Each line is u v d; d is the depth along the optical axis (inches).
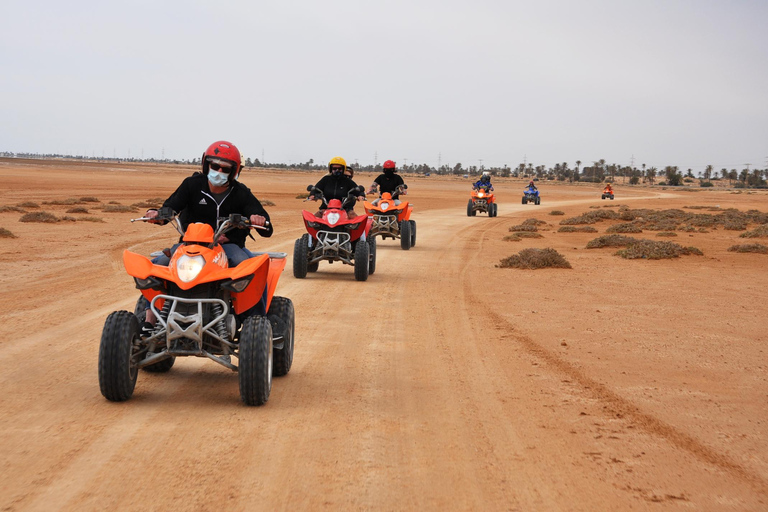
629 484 183.5
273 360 272.7
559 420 235.1
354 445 205.0
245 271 234.5
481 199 1539.1
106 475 177.2
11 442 198.4
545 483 182.2
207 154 254.7
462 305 461.4
